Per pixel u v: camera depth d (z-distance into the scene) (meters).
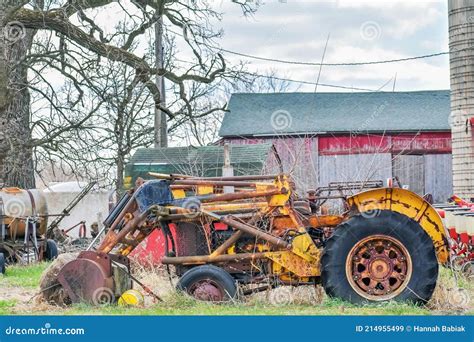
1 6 27.67
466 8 23.31
